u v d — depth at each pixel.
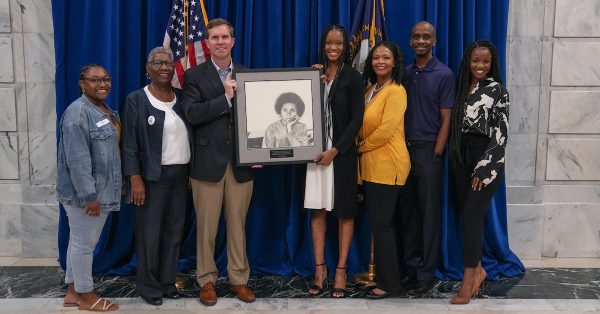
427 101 3.40
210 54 3.57
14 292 3.47
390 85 3.30
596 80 4.00
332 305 3.33
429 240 3.51
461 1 3.65
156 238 3.28
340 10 3.63
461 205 3.42
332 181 3.33
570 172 4.08
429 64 3.42
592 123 4.04
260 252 3.91
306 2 3.67
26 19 3.88
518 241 4.09
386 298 3.44
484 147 3.26
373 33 3.61
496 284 3.67
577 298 3.44
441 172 3.48
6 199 4.05
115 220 3.84
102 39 3.61
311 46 3.73
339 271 3.49
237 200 3.31
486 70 3.24
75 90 3.74
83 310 3.22
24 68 3.93
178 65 3.65
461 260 3.86
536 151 4.06
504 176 3.81
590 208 4.09
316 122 3.31
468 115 3.27
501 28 3.73
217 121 3.20
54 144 3.99
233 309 3.26
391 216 3.38
